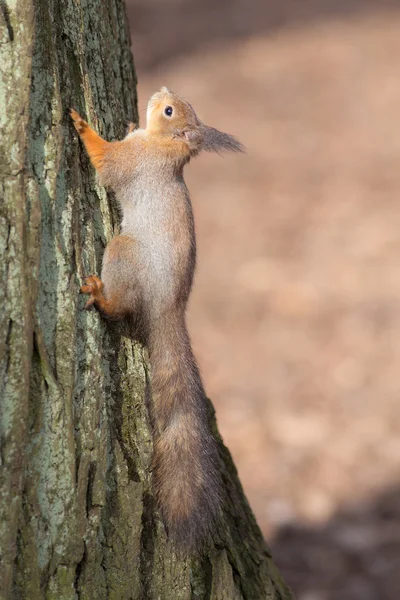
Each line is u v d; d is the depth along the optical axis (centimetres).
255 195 2669
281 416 1711
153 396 696
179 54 3925
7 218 568
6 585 562
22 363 570
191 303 2112
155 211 750
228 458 845
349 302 2086
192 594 678
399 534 1429
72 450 602
